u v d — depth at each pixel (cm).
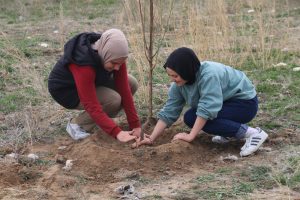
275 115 664
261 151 565
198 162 546
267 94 735
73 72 566
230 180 509
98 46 563
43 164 548
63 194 492
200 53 831
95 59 558
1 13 1384
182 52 538
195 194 487
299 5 1281
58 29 1168
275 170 520
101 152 550
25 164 548
